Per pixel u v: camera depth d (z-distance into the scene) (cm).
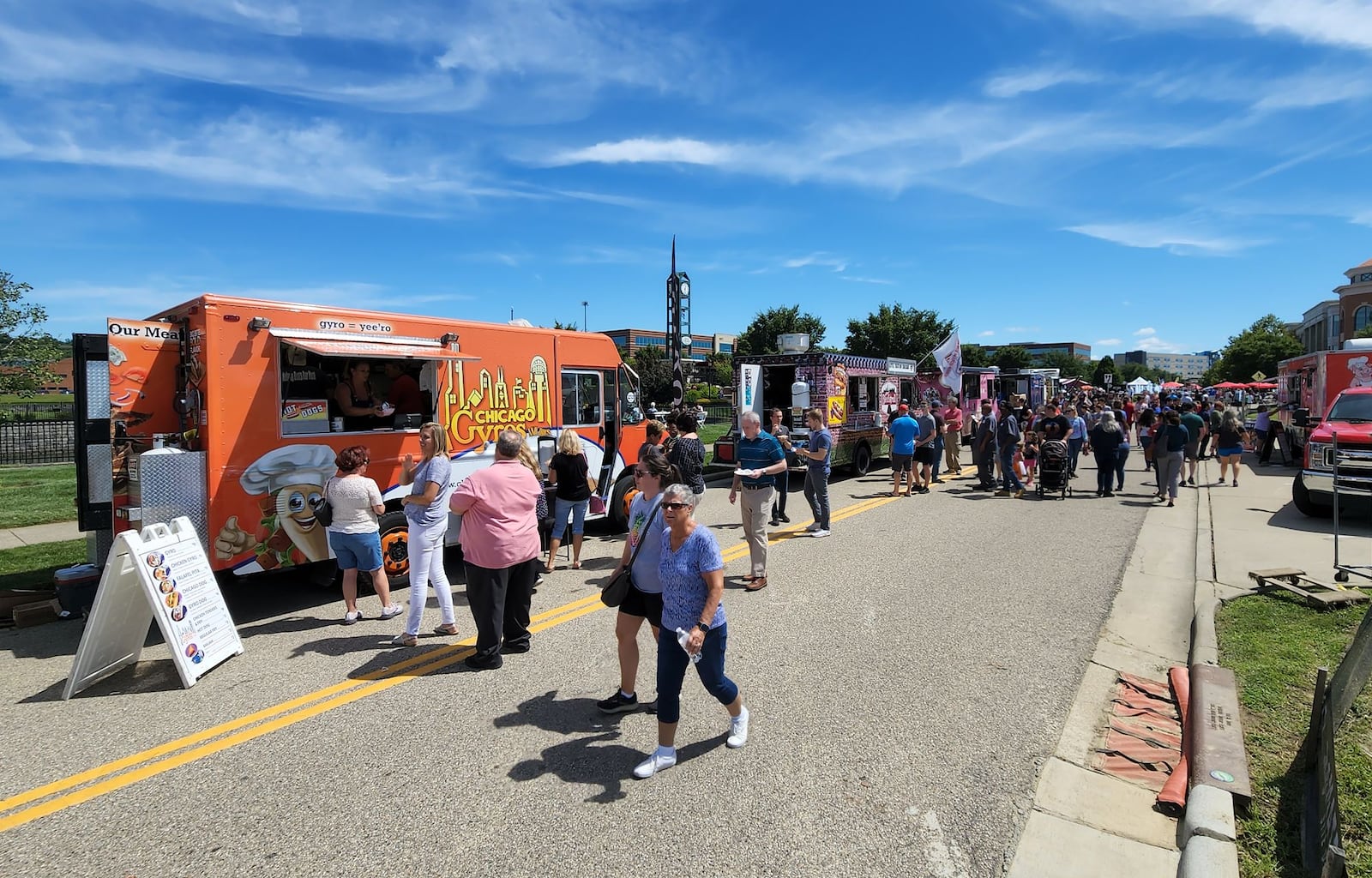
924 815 346
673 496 377
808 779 375
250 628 626
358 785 372
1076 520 1095
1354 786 356
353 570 635
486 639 525
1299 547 895
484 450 827
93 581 668
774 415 1097
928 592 712
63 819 345
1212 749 385
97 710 465
